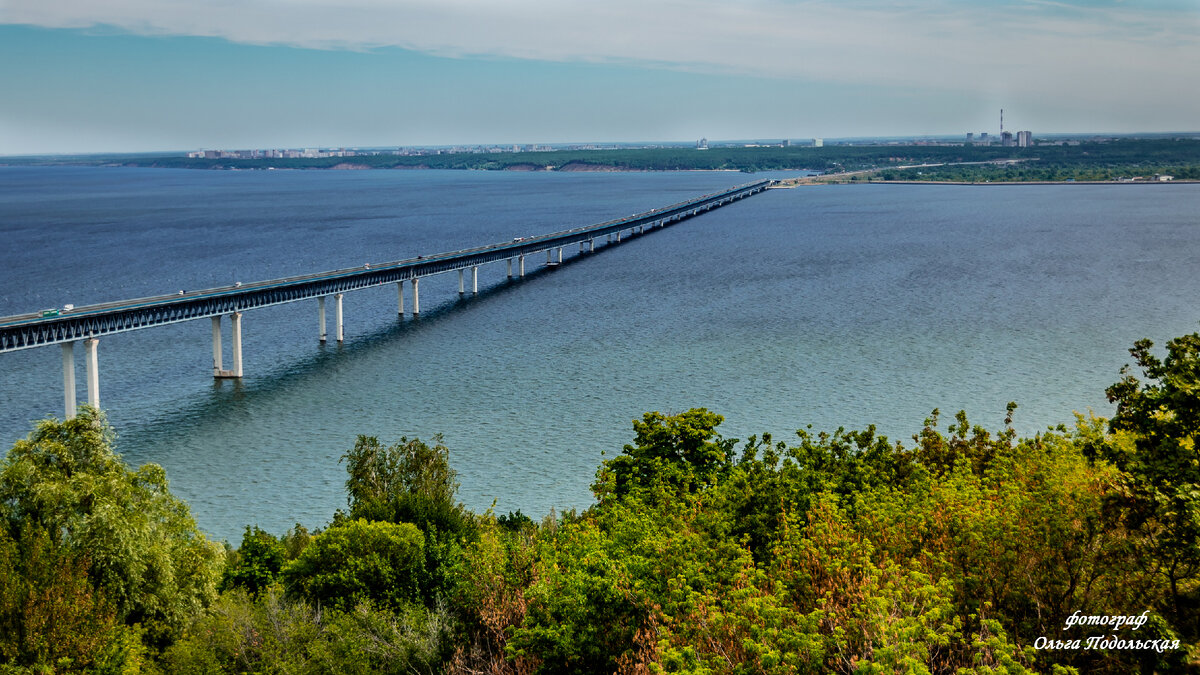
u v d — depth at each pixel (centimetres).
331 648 5191
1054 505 3866
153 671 5094
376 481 8094
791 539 4231
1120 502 3678
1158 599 3684
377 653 5062
